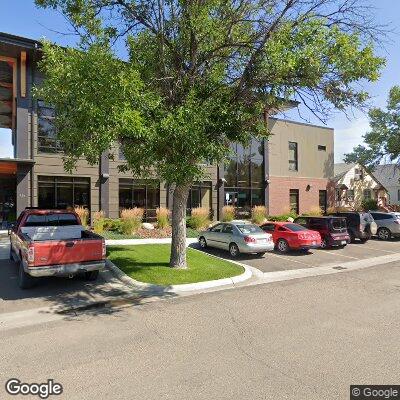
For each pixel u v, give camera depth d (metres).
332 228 18.55
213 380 4.76
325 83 9.80
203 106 10.37
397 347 5.82
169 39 11.27
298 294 9.52
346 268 13.93
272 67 9.47
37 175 21.06
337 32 9.12
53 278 11.01
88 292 9.57
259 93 10.43
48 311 8.06
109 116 8.10
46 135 21.39
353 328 6.75
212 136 10.45
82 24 10.30
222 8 10.60
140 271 11.36
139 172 12.12
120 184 23.69
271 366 5.16
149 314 7.78
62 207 21.92
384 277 11.98
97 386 4.64
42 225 12.08
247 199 29.94
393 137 40.09
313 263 14.73
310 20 9.65
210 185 27.47
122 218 21.25
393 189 59.00
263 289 10.12
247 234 15.41
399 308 8.12
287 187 32.31
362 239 21.39
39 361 5.41
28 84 20.89
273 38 9.68
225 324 7.05
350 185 39.34
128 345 6.01
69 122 9.77
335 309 8.05
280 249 17.19
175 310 8.05
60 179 21.89
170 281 10.36
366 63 9.07
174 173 9.48
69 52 9.28
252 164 30.27
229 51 11.35
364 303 8.58
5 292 9.52
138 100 8.84
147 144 9.31
